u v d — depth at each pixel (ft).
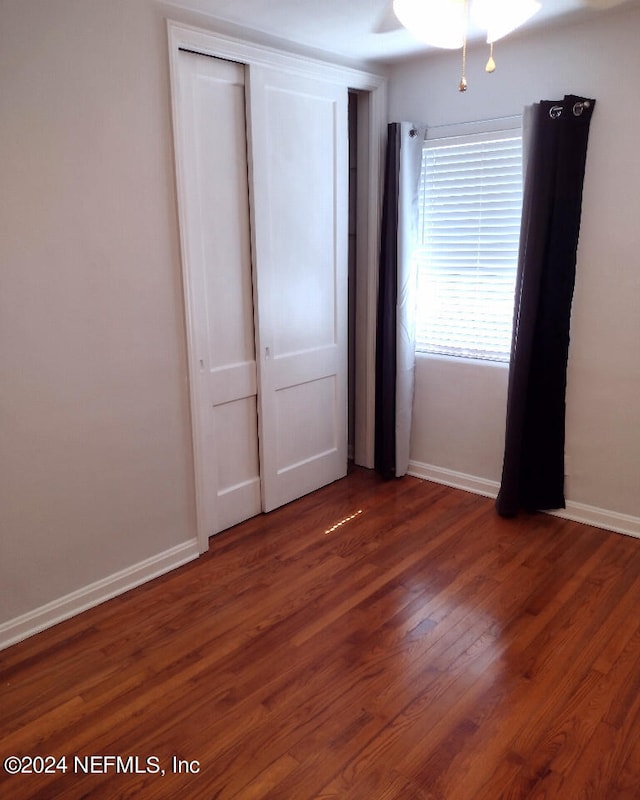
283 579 8.89
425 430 12.26
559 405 10.18
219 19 8.48
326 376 11.64
